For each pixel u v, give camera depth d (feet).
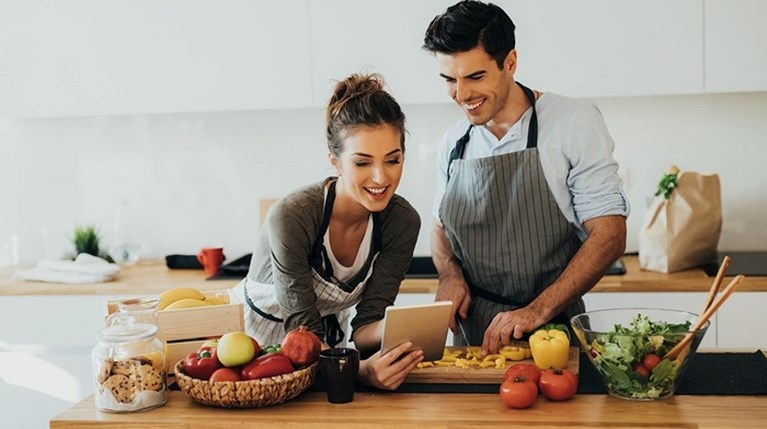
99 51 12.55
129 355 6.62
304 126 13.62
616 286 11.14
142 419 6.43
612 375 6.52
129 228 14.10
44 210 14.25
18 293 12.26
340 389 6.68
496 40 7.63
